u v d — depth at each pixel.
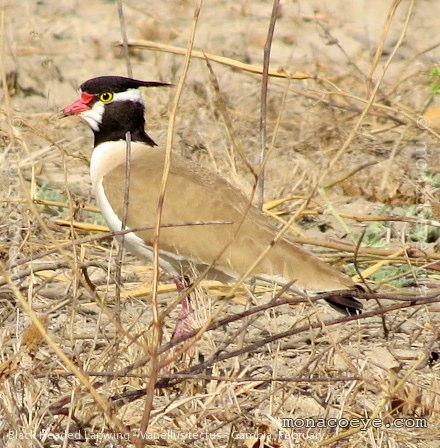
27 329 9.67
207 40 20.67
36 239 12.68
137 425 9.06
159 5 22.50
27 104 18.59
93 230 13.33
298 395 9.80
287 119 17.69
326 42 20.70
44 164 15.79
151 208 11.49
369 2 22.66
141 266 13.24
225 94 18.38
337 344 9.54
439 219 12.77
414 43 20.78
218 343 11.10
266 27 21.62
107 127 12.30
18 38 20.62
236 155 15.80
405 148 16.52
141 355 9.76
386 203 15.14
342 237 14.25
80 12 22.11
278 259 10.96
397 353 10.77
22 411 8.83
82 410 8.88
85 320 11.59
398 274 12.89
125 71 20.08
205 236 11.24
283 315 11.91
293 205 14.80
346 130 16.86
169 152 8.20
